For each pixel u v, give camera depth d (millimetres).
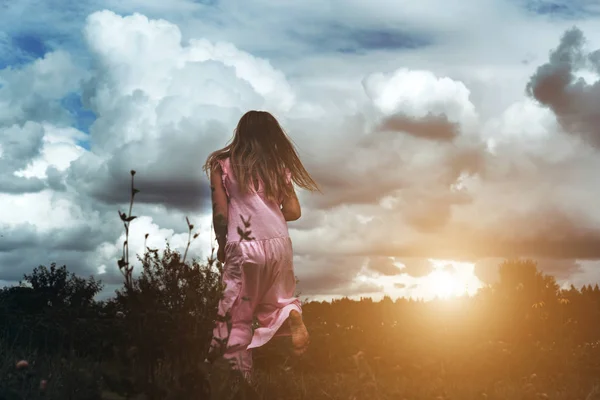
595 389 4922
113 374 2654
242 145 4535
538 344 7102
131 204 2904
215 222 4312
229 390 3123
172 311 3119
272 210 4402
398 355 6078
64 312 4633
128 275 2984
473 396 4465
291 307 4262
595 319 8938
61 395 2945
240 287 4234
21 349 4383
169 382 2832
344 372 5867
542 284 9852
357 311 9031
